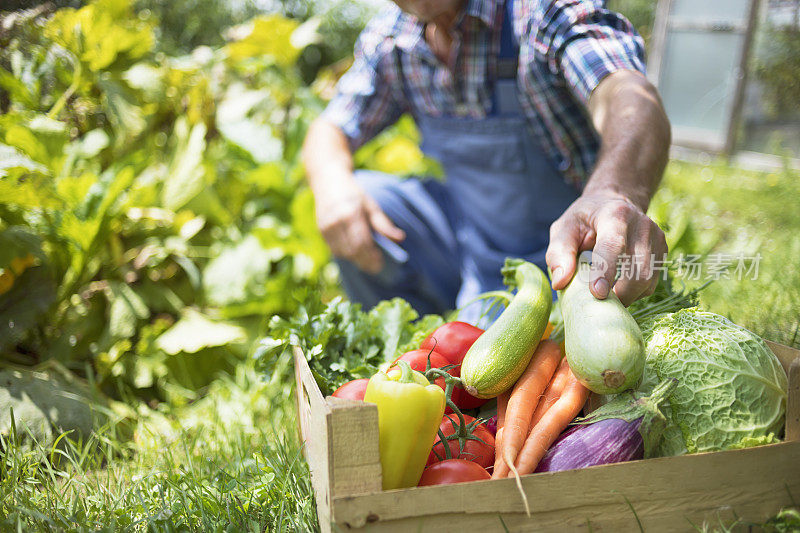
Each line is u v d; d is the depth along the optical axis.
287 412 2.36
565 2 2.21
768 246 3.81
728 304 2.71
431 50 2.73
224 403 2.51
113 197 2.55
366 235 2.72
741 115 7.82
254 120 3.99
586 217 1.56
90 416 2.25
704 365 1.38
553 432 1.41
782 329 2.36
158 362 2.67
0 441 2.05
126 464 1.95
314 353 1.78
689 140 8.39
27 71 2.73
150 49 3.32
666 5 8.61
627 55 2.04
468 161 2.82
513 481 1.26
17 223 2.45
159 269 2.98
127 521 1.57
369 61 3.04
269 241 3.14
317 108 4.05
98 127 3.05
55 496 1.67
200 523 1.56
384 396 1.32
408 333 2.05
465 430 1.45
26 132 2.48
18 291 2.37
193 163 3.05
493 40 2.55
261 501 1.64
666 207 3.29
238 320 2.99
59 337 2.61
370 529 1.21
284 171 3.52
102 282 2.77
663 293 1.81
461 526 1.25
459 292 3.24
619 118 1.82
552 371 1.57
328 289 3.48
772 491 1.36
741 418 1.36
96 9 2.81
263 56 4.06
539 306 1.56
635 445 1.32
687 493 1.33
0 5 2.83
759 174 6.31
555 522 1.28
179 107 3.40
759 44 7.57
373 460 1.22
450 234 3.11
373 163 4.14
